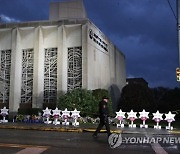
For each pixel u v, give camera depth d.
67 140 11.92
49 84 29.14
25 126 18.48
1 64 30.56
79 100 23.92
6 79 30.20
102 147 10.12
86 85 28.00
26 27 30.17
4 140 11.52
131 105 29.48
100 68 32.38
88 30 28.84
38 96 28.75
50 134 14.49
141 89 30.11
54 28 29.69
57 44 29.34
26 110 27.78
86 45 28.41
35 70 29.12
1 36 30.88
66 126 18.84
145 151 9.45
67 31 29.41
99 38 32.34
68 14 31.66
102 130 16.38
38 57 29.25
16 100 29.33
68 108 23.59
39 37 29.53
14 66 29.56
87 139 12.46
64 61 28.83
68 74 28.98
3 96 30.02
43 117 22.66
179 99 31.66
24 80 29.84
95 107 24.14
